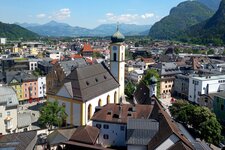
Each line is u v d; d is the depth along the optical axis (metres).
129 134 84.50
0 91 114.69
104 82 127.56
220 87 167.62
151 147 77.12
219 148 100.69
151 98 114.00
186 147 68.38
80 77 112.56
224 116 131.38
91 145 86.56
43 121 103.06
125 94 154.88
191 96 176.25
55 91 114.25
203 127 99.94
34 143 76.94
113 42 140.25
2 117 110.75
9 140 75.12
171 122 86.25
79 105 107.12
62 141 90.69
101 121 98.69
